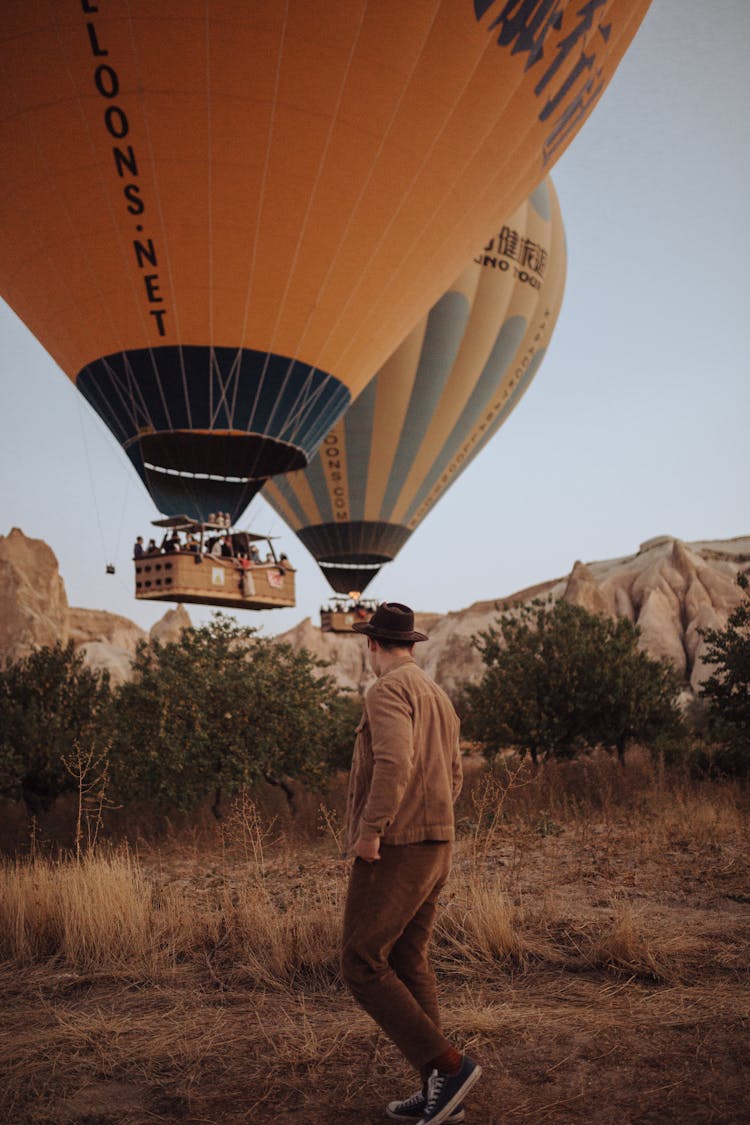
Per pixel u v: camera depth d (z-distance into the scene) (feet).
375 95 46.93
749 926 18.15
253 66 44.09
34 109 44.45
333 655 306.55
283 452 59.62
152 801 48.65
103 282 50.03
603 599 235.20
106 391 54.19
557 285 107.65
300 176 47.85
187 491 61.52
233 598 59.62
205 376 52.60
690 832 33.30
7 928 17.94
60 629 241.14
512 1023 12.46
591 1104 9.96
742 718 56.95
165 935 17.89
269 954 16.35
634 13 56.24
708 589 229.66
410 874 10.15
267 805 52.60
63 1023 13.15
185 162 46.24
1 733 47.93
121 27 42.29
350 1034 12.42
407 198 51.52
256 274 50.37
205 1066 11.53
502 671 63.87
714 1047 11.29
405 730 10.07
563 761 63.31
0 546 248.93
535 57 50.90
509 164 55.72
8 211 48.88
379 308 55.52
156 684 50.31
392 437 103.76
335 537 113.09
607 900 21.75
